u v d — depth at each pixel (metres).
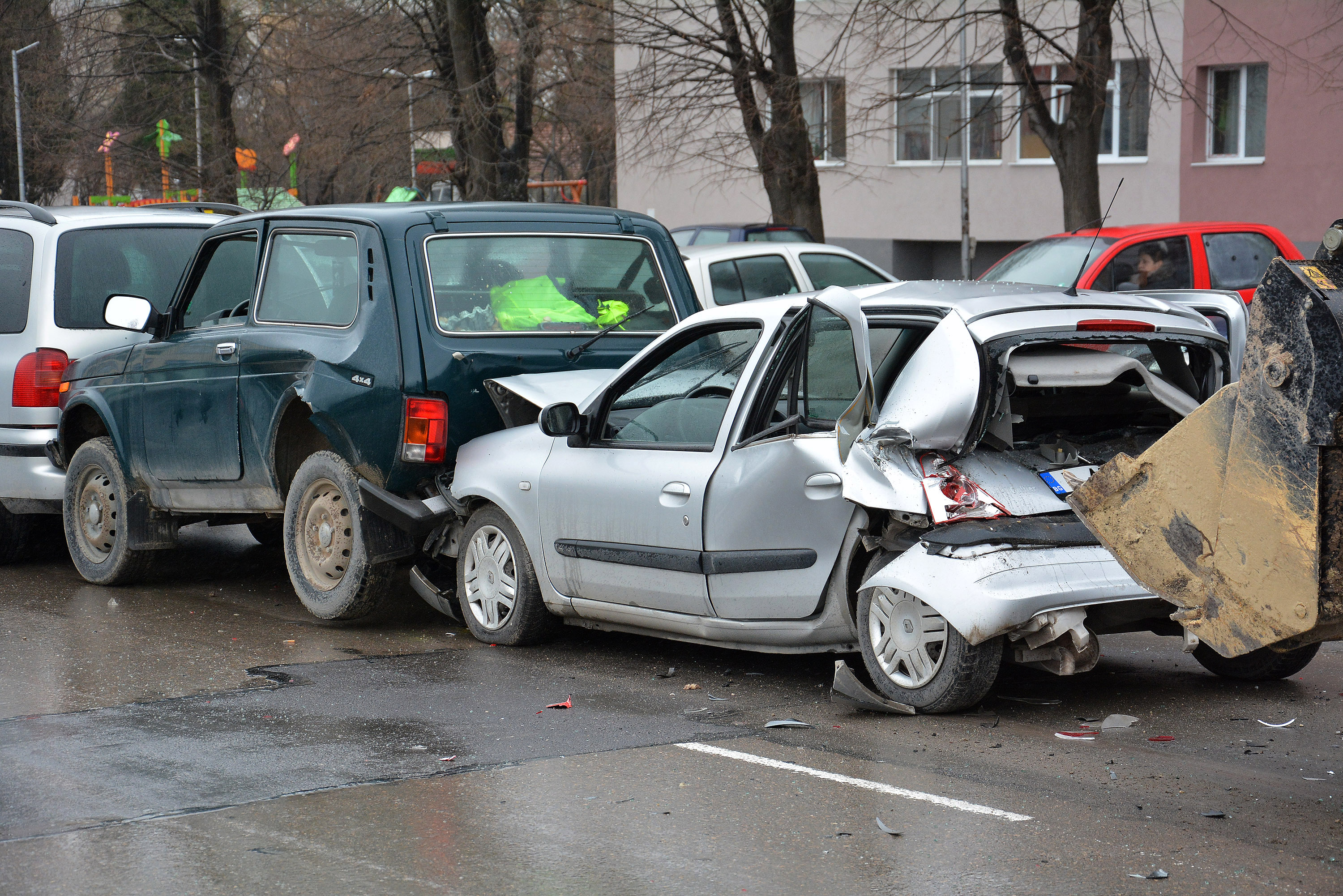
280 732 9.40
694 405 10.95
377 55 45.81
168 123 57.12
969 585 9.13
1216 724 9.53
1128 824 7.47
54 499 15.80
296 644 12.30
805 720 9.69
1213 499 7.18
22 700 10.30
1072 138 32.69
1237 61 47.31
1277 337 6.75
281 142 53.59
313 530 12.92
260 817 7.66
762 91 35.84
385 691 10.57
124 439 14.78
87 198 59.97
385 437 12.19
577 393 12.05
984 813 7.66
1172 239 22.86
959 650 9.31
